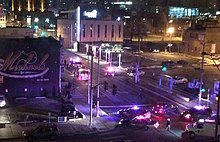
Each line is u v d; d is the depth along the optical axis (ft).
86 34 439.63
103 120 170.30
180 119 175.63
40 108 186.09
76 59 357.20
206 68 333.42
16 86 204.64
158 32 645.92
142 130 153.79
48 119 167.22
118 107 196.03
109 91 231.91
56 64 210.79
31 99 204.13
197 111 174.81
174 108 191.11
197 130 137.69
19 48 202.39
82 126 159.33
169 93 233.96
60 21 479.82
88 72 270.46
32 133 137.69
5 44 199.62
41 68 207.72
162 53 431.02
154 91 238.07
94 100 203.21
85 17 463.42
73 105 184.34
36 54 205.87
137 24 614.34
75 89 236.02
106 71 294.66
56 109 185.06
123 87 245.65
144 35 613.11
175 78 265.13
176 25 646.33
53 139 138.72
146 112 173.58
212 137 134.92
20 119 165.58
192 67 333.62
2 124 154.81
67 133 147.74
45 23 537.65
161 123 168.25
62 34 475.31
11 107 187.32
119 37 456.45
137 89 241.55
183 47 429.79
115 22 451.12
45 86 210.18
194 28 410.52
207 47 392.47
